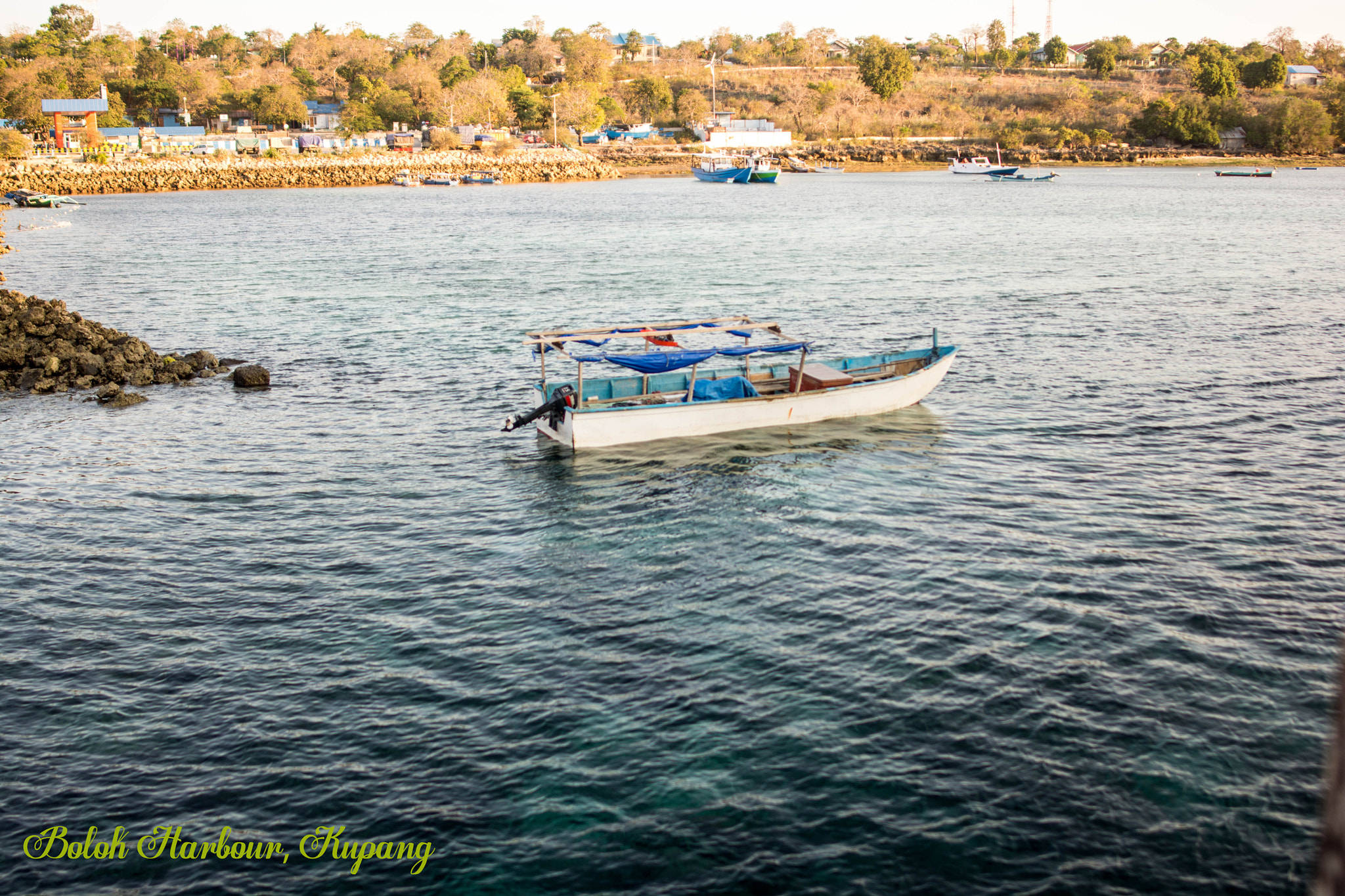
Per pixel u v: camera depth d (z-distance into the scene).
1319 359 44.16
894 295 62.34
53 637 21.67
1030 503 28.50
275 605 23.17
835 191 164.25
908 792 16.52
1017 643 20.84
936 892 14.51
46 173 150.75
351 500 29.62
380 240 94.19
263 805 16.52
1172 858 15.04
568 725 18.41
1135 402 38.28
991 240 90.81
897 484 30.28
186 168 166.38
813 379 37.31
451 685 19.77
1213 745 17.47
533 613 22.67
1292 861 14.94
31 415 38.31
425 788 16.83
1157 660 20.12
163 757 17.67
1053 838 15.45
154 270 73.81
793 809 16.16
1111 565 24.36
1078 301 59.38
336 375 44.09
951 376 42.72
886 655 20.53
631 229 104.06
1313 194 145.88
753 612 22.53
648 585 23.98
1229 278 67.50
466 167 197.00
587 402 35.38
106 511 28.61
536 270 74.06
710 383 36.44
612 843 15.54
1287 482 29.66
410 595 23.61
